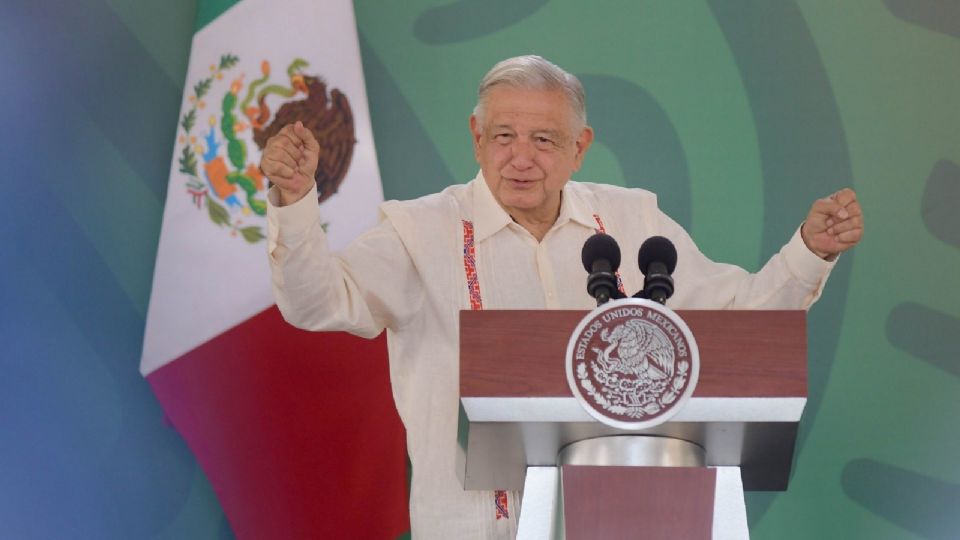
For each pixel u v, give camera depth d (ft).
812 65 52.03
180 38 52.47
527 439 26.86
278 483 48.78
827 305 50.03
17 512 47.03
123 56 51.39
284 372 49.16
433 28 53.42
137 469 48.62
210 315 48.98
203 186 49.90
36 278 48.70
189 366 48.78
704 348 25.81
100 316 49.26
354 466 49.24
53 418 48.01
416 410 34.96
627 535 25.99
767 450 27.30
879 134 51.24
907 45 51.78
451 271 35.78
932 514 48.21
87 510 47.75
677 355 25.80
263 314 49.21
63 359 48.52
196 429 48.52
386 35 53.42
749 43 52.47
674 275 37.55
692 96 52.37
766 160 51.60
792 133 51.67
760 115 51.93
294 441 48.98
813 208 33.37
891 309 49.78
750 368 25.76
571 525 26.04
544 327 26.02
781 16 52.49
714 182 51.67
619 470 26.17
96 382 48.75
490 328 26.05
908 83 51.47
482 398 25.90
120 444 48.60
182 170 50.03
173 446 49.26
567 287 36.17
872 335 49.67
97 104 50.65
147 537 48.29
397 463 49.42
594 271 28.84
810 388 49.52
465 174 52.34
